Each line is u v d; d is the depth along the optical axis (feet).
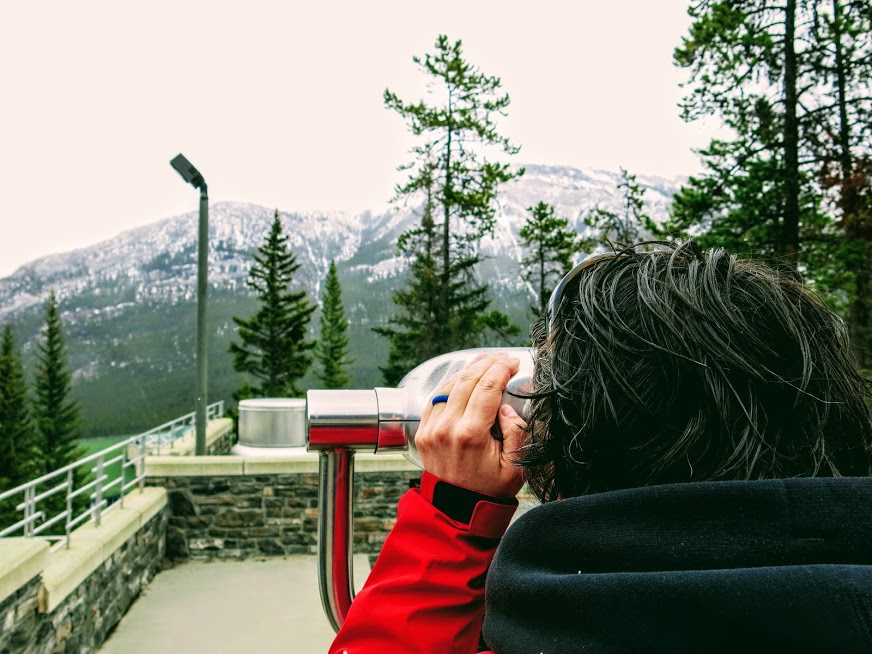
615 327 1.54
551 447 1.64
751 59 47.83
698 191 49.24
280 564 30.83
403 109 87.15
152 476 31.40
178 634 23.00
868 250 44.78
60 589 17.38
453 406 1.96
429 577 1.83
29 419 160.97
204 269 35.96
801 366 1.49
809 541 1.26
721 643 1.16
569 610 1.28
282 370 143.84
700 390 1.44
